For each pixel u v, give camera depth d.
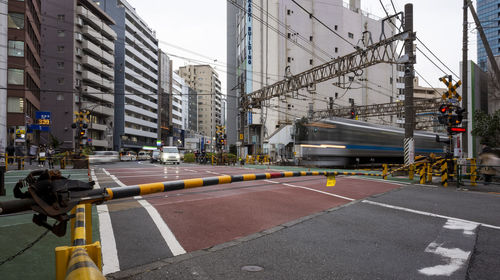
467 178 15.42
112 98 67.44
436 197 9.70
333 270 3.57
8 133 31.58
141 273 3.35
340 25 60.59
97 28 62.19
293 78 28.48
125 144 73.69
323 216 6.56
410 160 18.05
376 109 43.84
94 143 61.41
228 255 4.02
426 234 5.26
